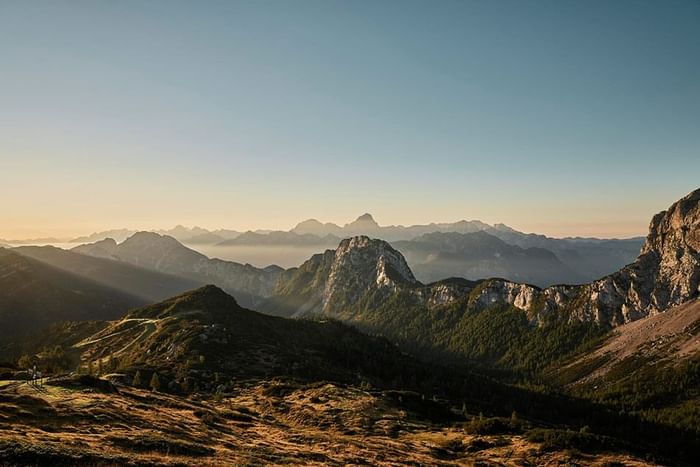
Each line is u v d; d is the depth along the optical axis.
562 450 123.50
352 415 146.75
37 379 99.81
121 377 166.38
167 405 107.12
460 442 129.75
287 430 109.81
